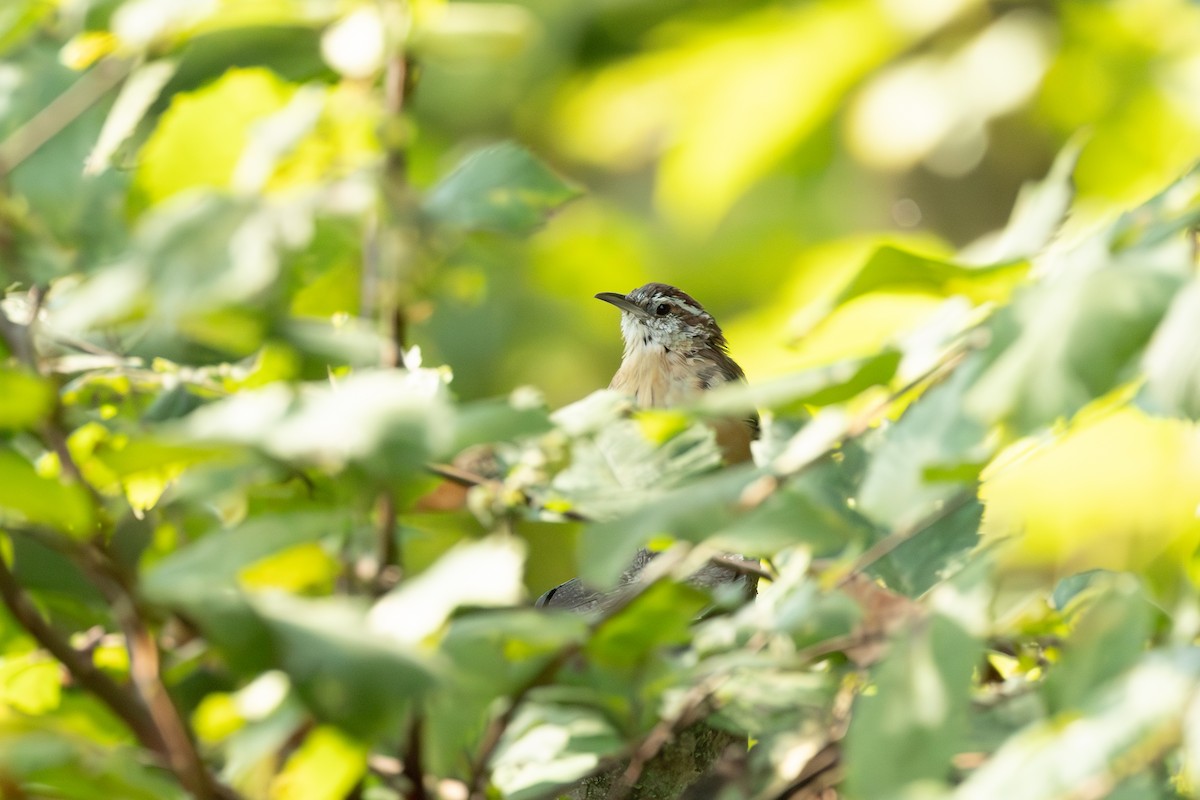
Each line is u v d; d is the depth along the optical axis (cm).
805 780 448
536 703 435
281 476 399
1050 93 1355
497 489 424
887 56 1305
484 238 403
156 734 340
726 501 358
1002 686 485
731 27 1387
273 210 325
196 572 313
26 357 389
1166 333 284
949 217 1462
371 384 300
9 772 312
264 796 356
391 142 388
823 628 421
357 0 416
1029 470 909
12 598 336
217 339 343
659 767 505
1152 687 303
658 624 383
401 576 385
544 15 1447
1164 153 1264
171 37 416
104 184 426
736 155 1348
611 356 1524
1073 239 420
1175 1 1303
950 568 471
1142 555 884
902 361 365
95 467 455
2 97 434
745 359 1259
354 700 286
